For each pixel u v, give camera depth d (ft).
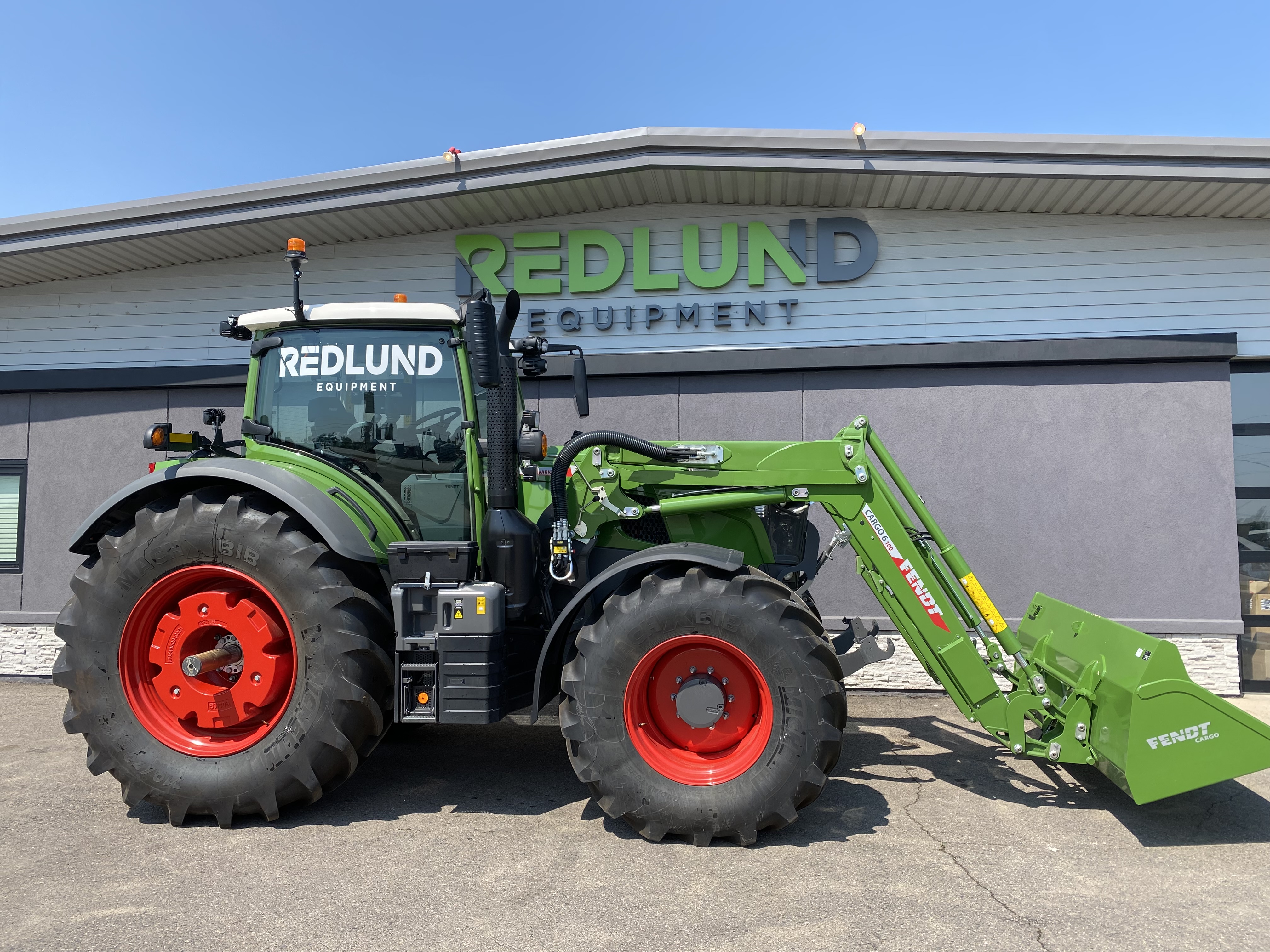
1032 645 13.78
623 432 20.43
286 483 11.00
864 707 17.53
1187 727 9.90
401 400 12.26
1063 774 12.77
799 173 18.61
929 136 17.80
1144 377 18.75
